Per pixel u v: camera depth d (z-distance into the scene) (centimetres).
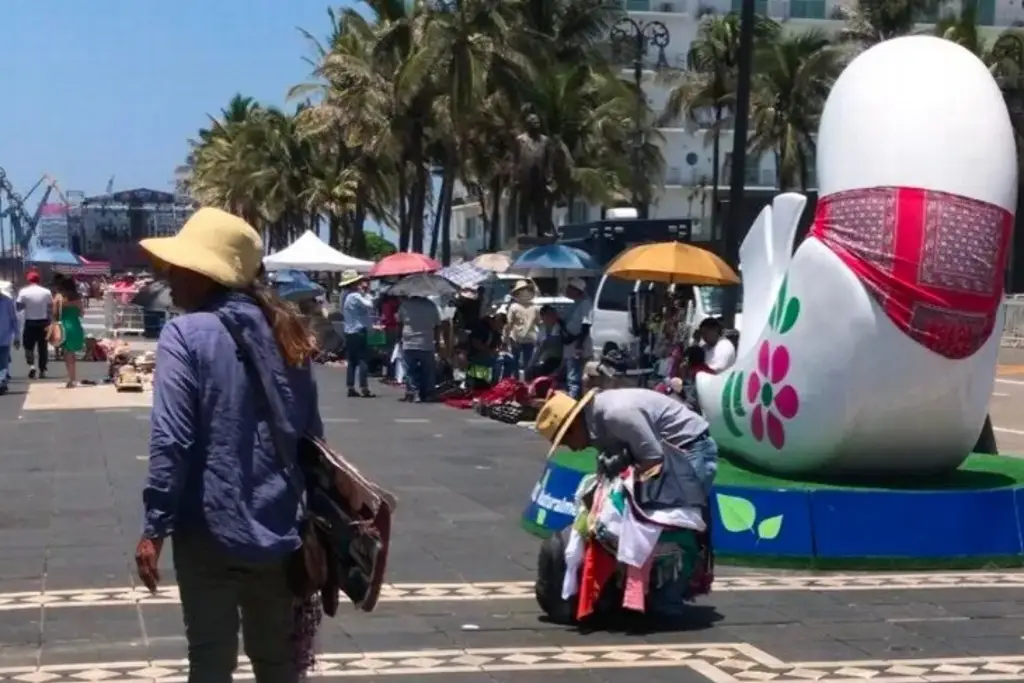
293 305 452
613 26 5362
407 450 1485
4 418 1780
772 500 893
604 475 720
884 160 898
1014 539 902
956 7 6912
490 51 3862
